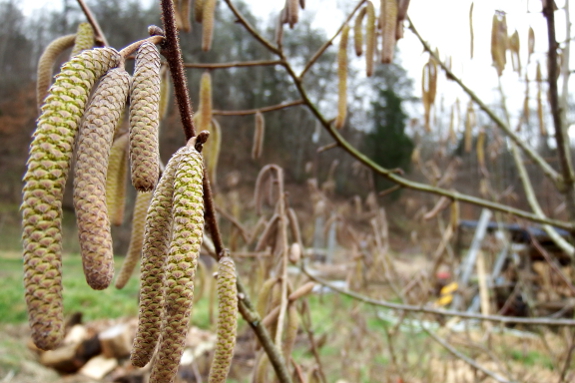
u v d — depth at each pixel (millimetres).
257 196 2322
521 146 2787
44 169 678
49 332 643
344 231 4391
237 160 20625
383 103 25078
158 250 850
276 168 2201
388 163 24750
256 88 22375
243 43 23344
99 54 790
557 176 2693
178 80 1004
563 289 6090
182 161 836
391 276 4840
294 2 1742
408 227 14297
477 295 8445
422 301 3992
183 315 741
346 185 21250
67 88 730
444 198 2529
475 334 5973
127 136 1456
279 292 1703
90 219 685
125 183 1459
